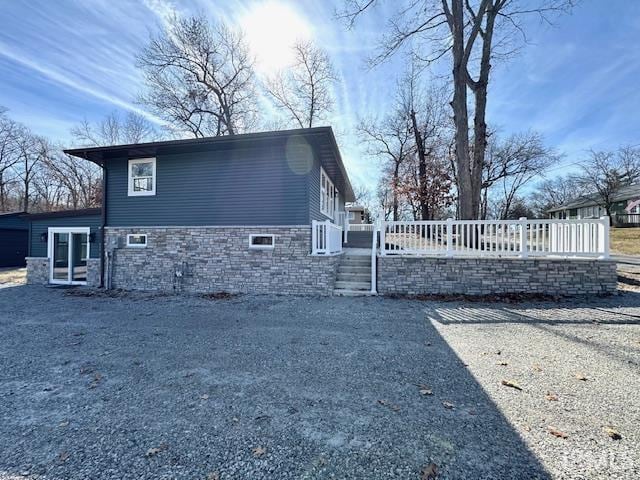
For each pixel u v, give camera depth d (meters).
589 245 7.45
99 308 7.09
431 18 13.32
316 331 5.12
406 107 26.05
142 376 3.47
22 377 3.48
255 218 8.94
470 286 7.74
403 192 25.02
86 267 10.86
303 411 2.71
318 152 9.83
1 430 2.49
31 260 11.59
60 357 4.09
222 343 4.57
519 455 2.11
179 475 1.97
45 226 11.69
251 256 8.84
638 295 7.16
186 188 9.42
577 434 2.33
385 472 1.97
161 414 2.69
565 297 7.12
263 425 2.50
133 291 9.29
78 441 2.34
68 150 9.39
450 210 31.64
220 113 22.44
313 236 8.53
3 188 30.77
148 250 9.59
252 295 8.39
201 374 3.50
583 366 3.58
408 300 7.38
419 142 24.69
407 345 4.40
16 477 1.97
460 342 4.48
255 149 9.03
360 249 13.09
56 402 2.92
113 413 2.71
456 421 2.53
